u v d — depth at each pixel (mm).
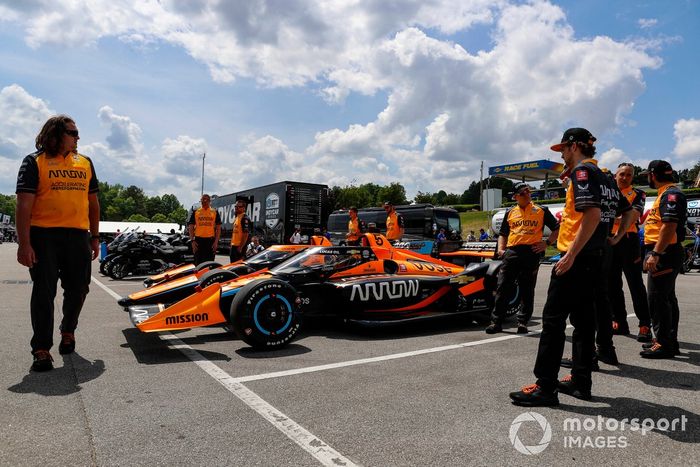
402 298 5824
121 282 11312
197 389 3346
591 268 3170
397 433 2623
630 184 5066
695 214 19766
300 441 2508
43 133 3885
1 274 12492
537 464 2299
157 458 2297
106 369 3830
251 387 3400
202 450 2391
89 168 4234
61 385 3391
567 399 3248
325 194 20688
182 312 4453
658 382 3637
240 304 4371
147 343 4797
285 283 4629
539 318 6676
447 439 2557
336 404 3066
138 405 3012
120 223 49438
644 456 2406
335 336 5285
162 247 13242
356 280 5656
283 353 4441
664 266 4320
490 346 4801
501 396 3260
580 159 3256
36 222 3861
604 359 4168
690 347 4812
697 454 2438
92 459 2277
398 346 4781
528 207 5453
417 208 20859
